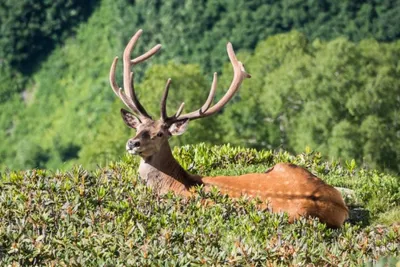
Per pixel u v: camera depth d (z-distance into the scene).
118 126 180.00
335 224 35.38
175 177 37.50
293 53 195.25
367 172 44.19
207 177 37.62
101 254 30.48
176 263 29.83
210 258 30.14
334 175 43.38
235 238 31.95
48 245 30.56
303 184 35.81
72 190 35.84
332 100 177.88
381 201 38.97
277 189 35.88
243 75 39.91
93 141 193.00
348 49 182.75
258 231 33.16
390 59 183.50
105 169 40.47
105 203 35.22
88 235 31.55
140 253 30.48
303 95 178.62
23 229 31.89
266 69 199.12
